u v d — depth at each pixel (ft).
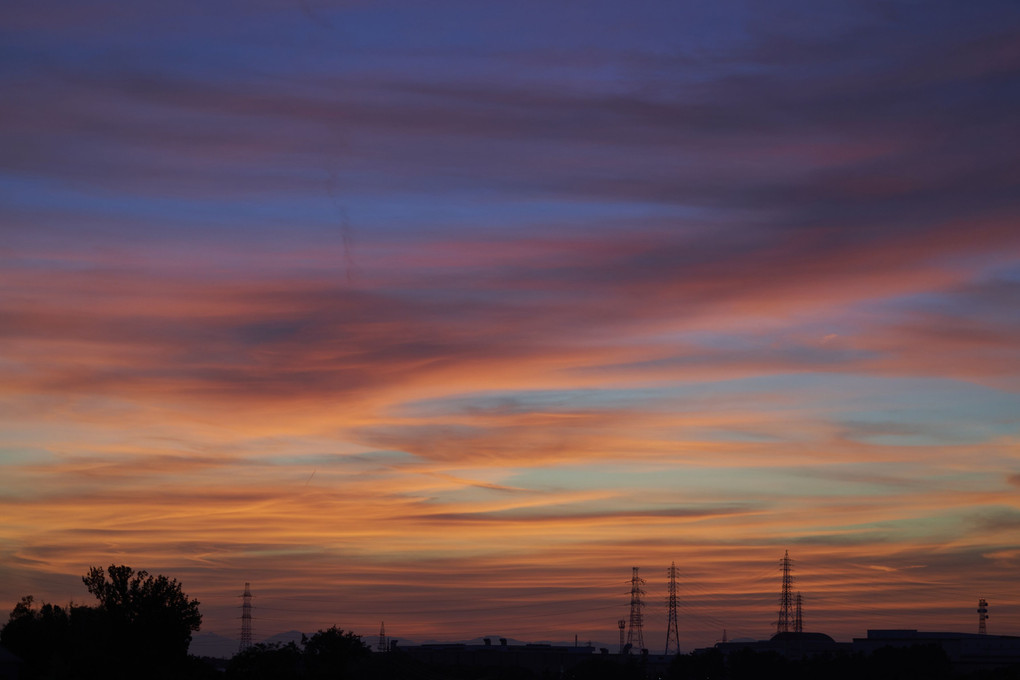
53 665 355.56
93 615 383.24
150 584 379.14
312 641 404.57
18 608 405.39
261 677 373.20
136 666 357.20
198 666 384.06
